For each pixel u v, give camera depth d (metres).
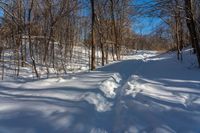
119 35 29.58
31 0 17.56
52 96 7.95
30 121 5.84
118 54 29.67
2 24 14.66
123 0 27.70
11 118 5.96
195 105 7.56
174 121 6.30
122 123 6.09
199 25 15.76
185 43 31.25
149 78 12.25
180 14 15.61
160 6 12.94
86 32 26.17
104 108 7.37
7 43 15.92
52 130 5.47
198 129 5.87
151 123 6.09
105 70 16.27
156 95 8.55
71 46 22.47
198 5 15.97
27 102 7.18
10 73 15.22
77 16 23.84
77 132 5.45
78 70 18.72
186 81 11.41
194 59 19.06
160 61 21.72
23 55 17.53
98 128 5.80
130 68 17.19
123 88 9.78
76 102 7.31
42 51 19.09
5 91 8.59
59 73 16.17
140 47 59.47
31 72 15.90
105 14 25.69
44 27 18.77
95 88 9.14
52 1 19.06
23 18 16.06
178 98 8.30
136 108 7.09
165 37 29.22
